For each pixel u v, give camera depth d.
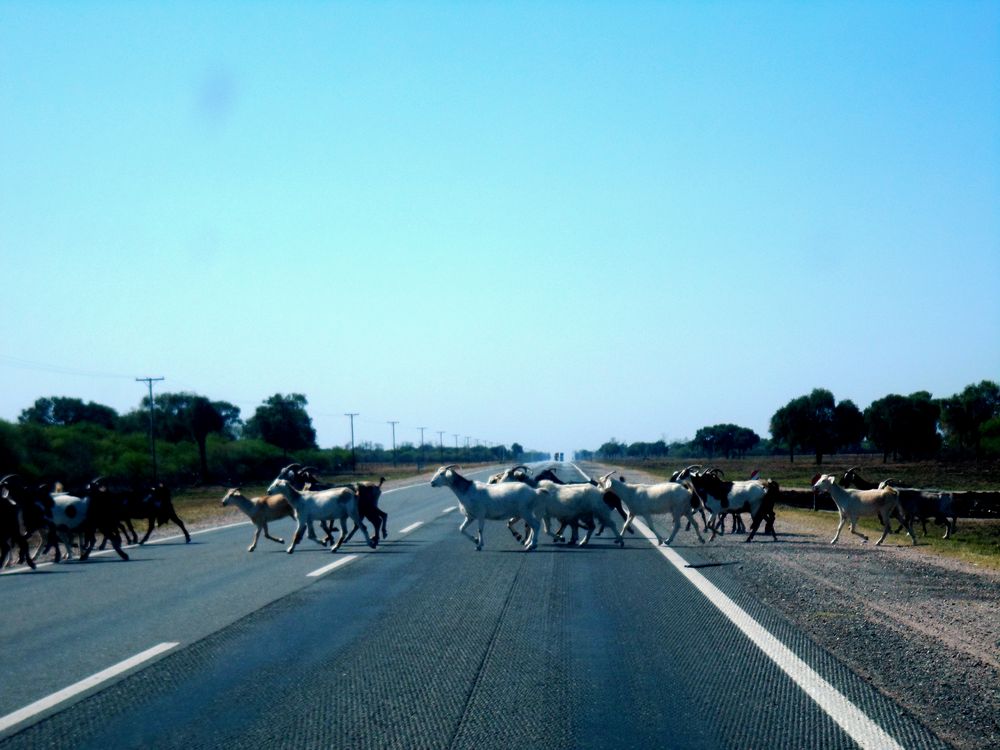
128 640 9.29
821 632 9.36
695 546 18.55
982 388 101.31
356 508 18.66
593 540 19.88
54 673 7.91
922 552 18.62
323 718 6.40
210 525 27.67
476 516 17.97
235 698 6.96
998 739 5.88
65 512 18.11
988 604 11.58
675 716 6.37
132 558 18.05
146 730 6.18
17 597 12.67
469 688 7.18
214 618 10.48
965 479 56.50
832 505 35.41
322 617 10.44
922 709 6.55
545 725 6.18
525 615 10.38
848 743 5.79
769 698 6.82
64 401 106.56
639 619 10.07
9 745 5.91
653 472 82.81
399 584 13.09
